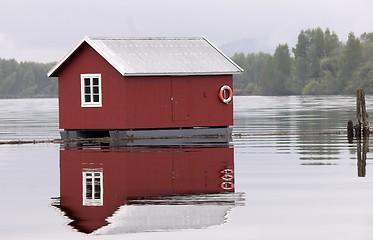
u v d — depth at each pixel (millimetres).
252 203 52500
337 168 68562
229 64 109062
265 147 88688
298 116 166625
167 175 65812
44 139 110062
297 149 85938
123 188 59531
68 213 50062
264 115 174750
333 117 158375
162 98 104250
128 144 94375
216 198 54531
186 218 48156
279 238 43094
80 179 64375
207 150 85312
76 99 105250
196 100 106562
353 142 93938
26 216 49312
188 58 107750
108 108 103062
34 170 70500
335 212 49250
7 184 62125
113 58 102062
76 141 101125
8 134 123125
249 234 44031
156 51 107188
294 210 50031
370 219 47219
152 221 47375
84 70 104562
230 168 69750
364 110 102812
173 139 101562
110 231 44938
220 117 108125
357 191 56281
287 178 63062
